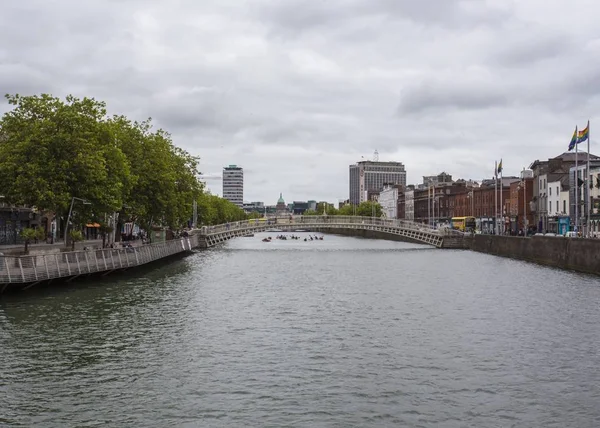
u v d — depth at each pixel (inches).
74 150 2239.2
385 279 2534.5
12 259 1770.4
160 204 3282.5
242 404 909.8
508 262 3459.6
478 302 1839.3
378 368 1091.3
